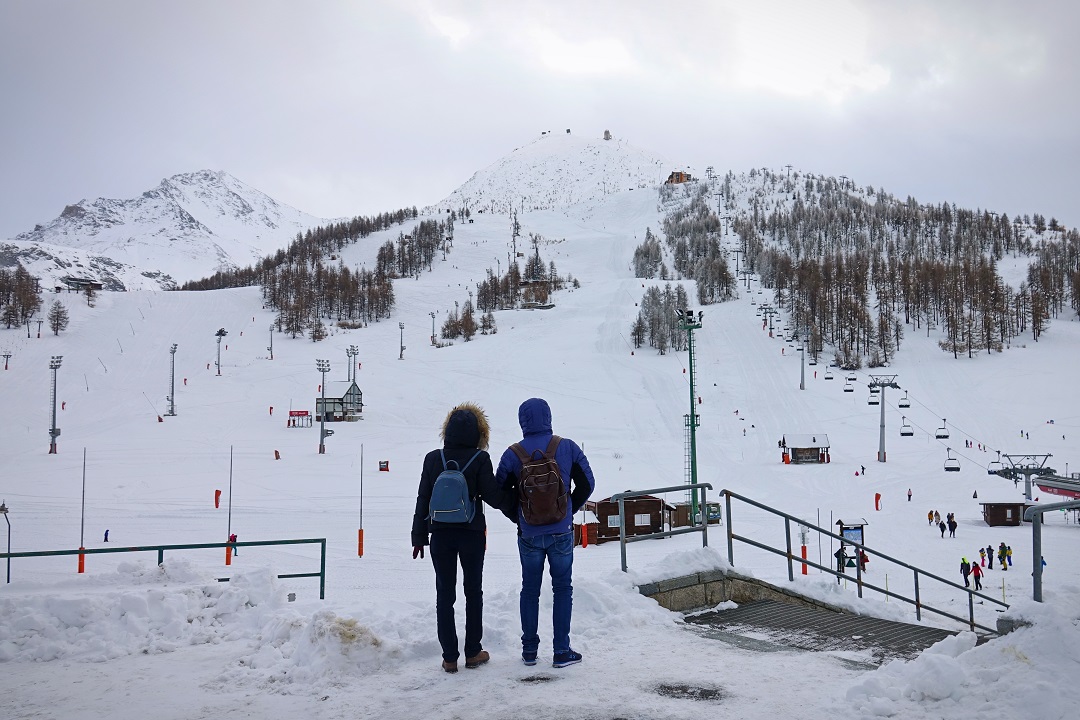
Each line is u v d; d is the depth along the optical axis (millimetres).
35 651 6867
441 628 5988
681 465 63844
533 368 116375
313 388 106500
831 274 170625
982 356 121500
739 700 5133
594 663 6125
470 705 5195
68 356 124250
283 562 27750
